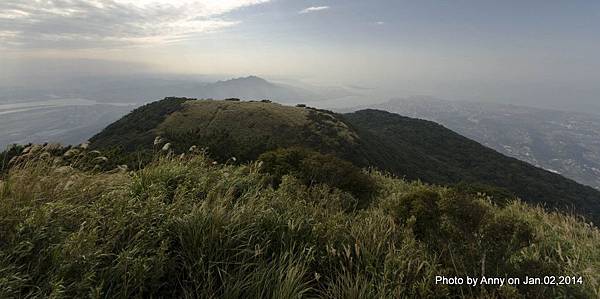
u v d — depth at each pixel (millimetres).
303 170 7805
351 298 2984
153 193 3979
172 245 3350
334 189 6863
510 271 3543
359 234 4059
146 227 3221
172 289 2951
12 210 3078
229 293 2793
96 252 2699
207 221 3535
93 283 2568
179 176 5027
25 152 4398
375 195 7406
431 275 3312
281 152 8797
